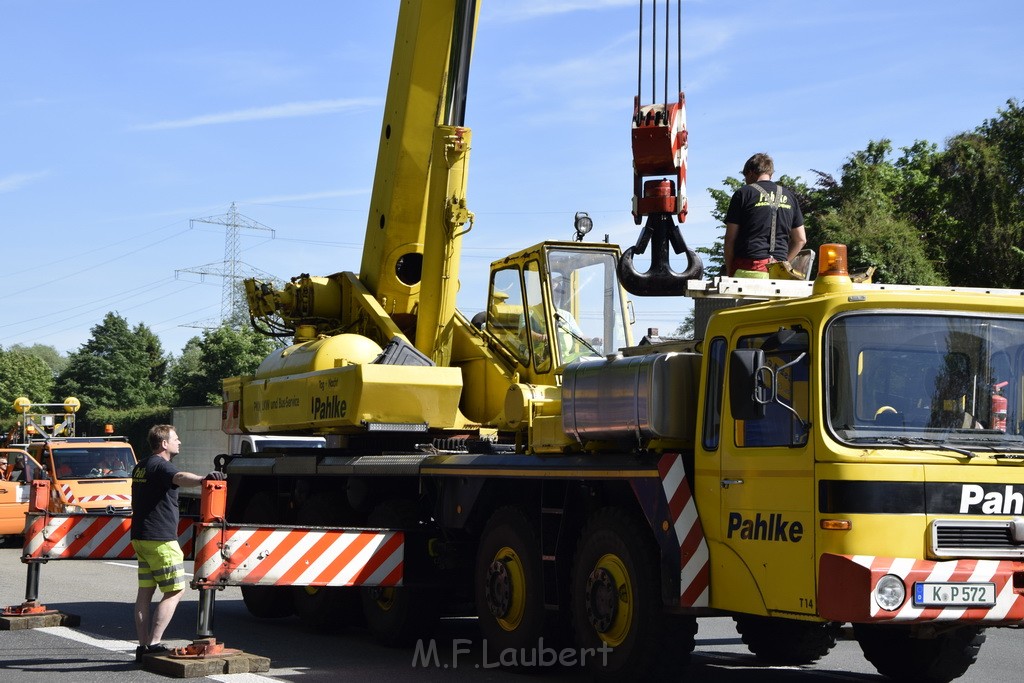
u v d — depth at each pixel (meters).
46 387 93.69
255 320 13.45
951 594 6.62
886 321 7.01
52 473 22.92
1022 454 6.95
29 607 11.27
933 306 7.08
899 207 29.69
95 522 11.47
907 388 6.97
